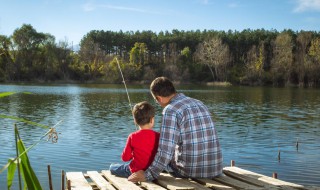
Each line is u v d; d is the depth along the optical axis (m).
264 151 13.41
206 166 4.57
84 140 15.09
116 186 4.38
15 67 79.94
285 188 4.17
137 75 86.19
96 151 12.93
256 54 92.00
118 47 112.38
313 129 19.47
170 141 4.46
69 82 86.25
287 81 83.19
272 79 83.44
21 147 2.76
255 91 58.84
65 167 10.70
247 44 101.25
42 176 9.65
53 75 85.00
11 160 2.65
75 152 12.64
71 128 18.75
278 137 16.69
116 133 17.22
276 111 29.22
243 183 4.36
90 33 113.44
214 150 4.62
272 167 11.05
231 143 15.05
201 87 71.19
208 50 90.31
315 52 83.62
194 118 4.55
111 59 93.88
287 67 82.94
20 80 82.50
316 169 10.79
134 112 4.79
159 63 94.44
